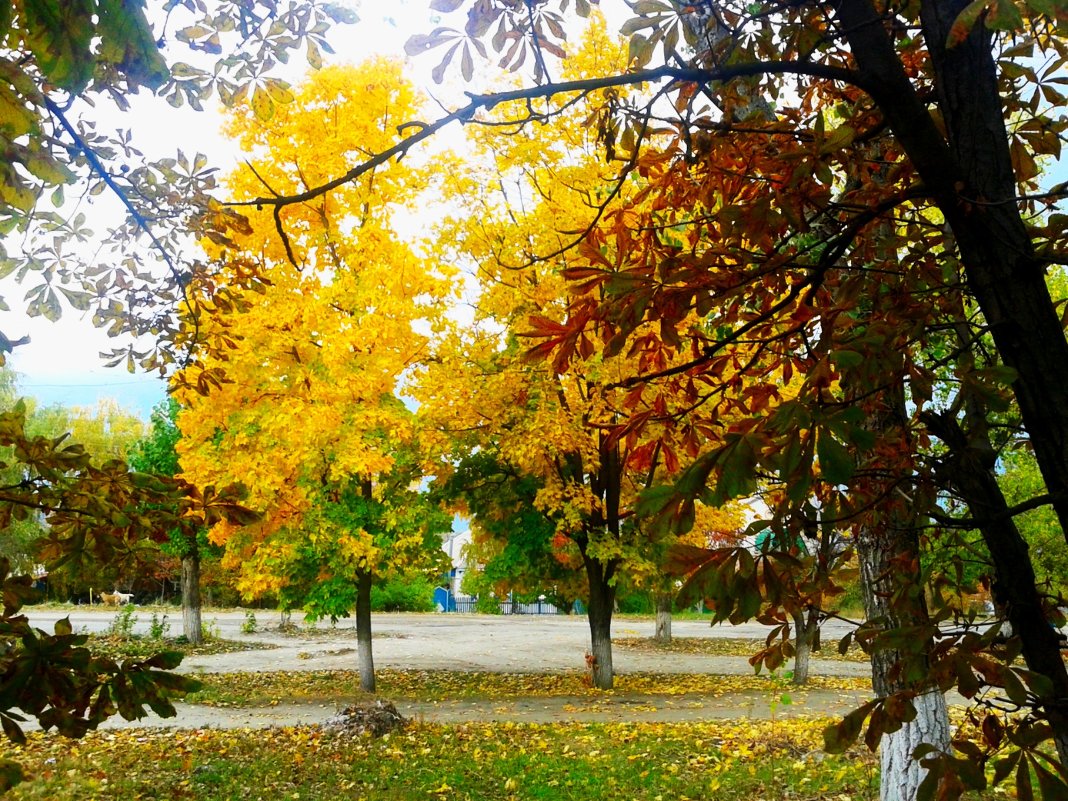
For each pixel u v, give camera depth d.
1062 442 1.46
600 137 2.03
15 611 1.99
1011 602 1.74
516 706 13.30
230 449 11.98
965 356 1.76
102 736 10.15
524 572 15.38
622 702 13.70
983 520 1.63
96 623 27.38
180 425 11.91
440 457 13.43
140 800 7.20
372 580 14.88
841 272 2.28
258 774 8.23
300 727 10.98
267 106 2.69
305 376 11.44
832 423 1.18
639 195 2.01
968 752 1.47
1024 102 2.12
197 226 3.75
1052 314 1.51
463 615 40.88
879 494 2.15
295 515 12.56
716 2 2.14
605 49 9.55
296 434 11.49
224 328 4.39
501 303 11.14
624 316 1.66
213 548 21.66
